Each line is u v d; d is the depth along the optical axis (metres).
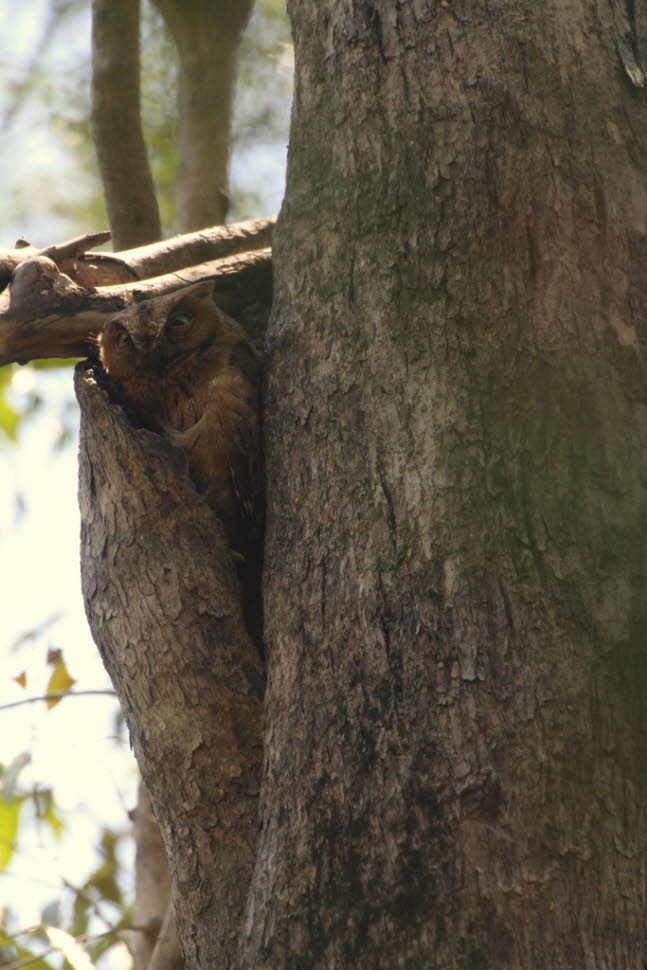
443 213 6.62
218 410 7.87
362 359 6.55
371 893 5.26
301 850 5.50
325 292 6.91
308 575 6.19
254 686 6.60
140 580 6.87
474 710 5.45
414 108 6.96
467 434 6.07
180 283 8.73
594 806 5.27
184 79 11.73
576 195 6.58
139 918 10.10
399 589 5.84
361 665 5.78
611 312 6.34
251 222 9.55
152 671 6.65
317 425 6.58
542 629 5.58
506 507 5.86
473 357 6.25
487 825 5.23
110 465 7.12
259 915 5.51
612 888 5.15
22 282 7.73
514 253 6.45
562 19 7.01
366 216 6.90
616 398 6.12
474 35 7.00
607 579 5.70
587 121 6.77
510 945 5.02
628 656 5.56
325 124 7.37
